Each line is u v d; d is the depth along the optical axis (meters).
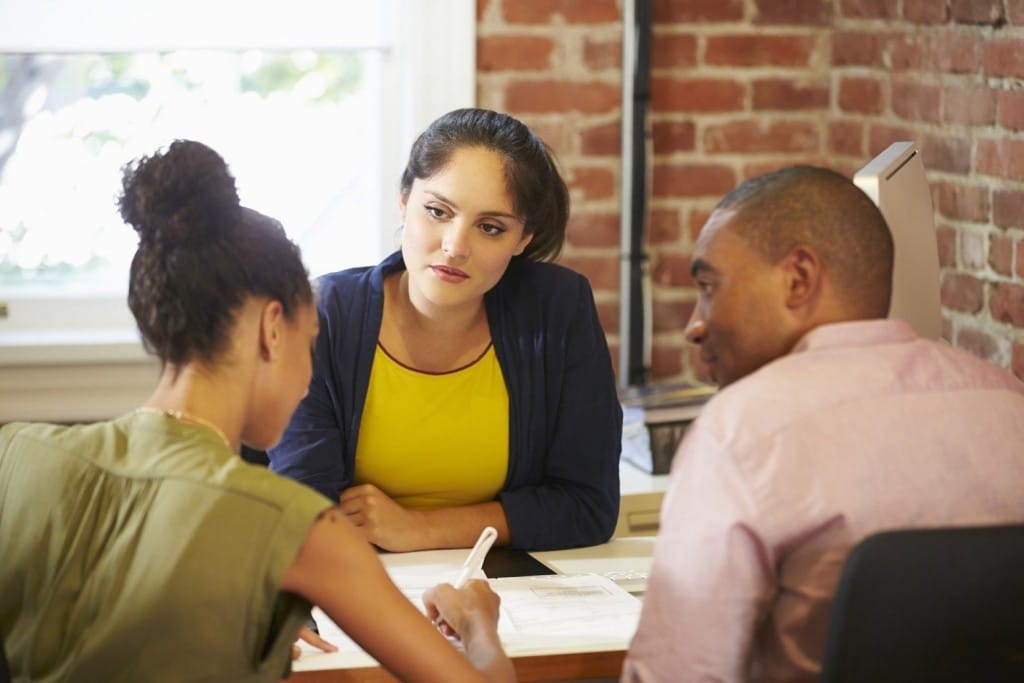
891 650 1.40
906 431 1.47
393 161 3.42
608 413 2.36
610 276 3.49
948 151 3.00
